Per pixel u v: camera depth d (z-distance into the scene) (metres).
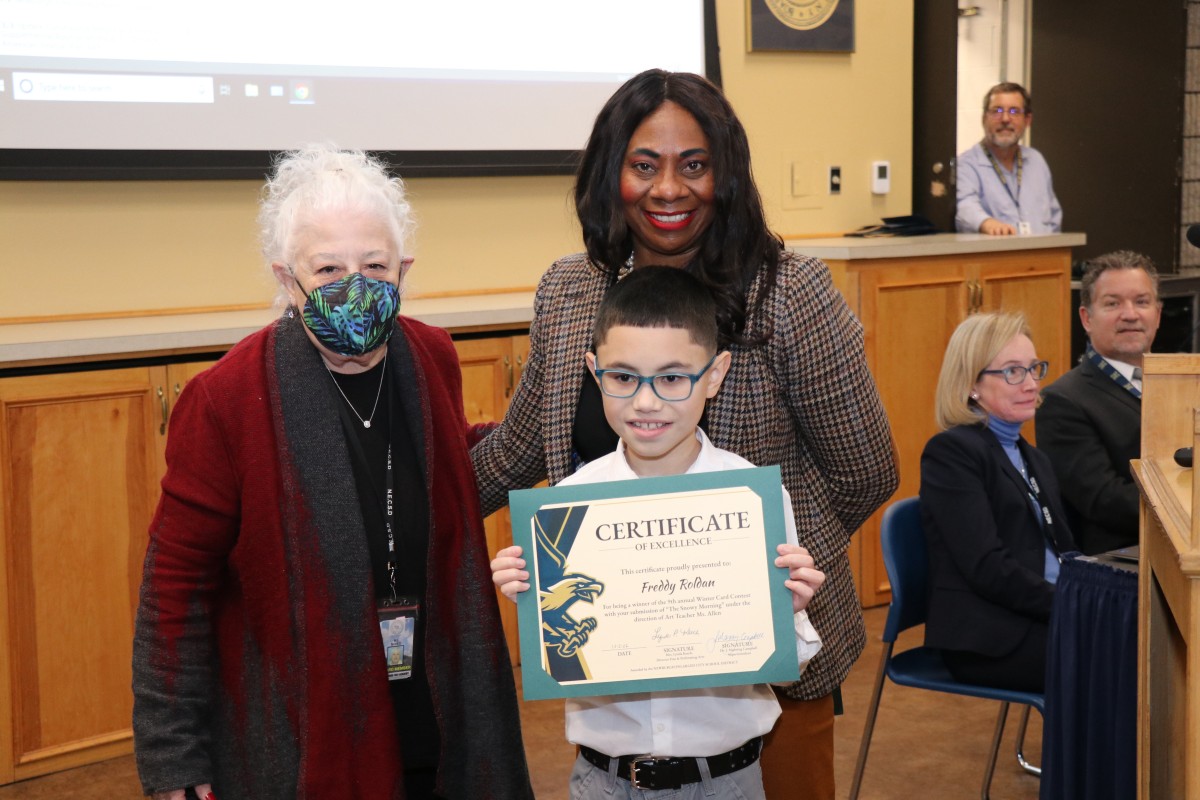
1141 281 2.96
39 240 3.26
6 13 3.12
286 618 1.48
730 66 4.41
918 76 4.85
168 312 3.47
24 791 2.92
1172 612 1.58
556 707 3.46
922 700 3.48
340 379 1.57
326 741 1.48
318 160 1.53
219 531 1.49
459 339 3.47
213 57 3.41
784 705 1.72
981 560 2.47
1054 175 6.86
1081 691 2.08
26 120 3.17
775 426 1.65
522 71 3.91
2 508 2.85
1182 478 1.63
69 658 3.00
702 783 1.56
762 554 1.46
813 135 4.65
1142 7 6.38
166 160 3.36
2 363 2.80
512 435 1.84
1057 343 4.44
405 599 1.59
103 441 2.98
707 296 1.53
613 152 1.61
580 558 1.47
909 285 4.05
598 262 1.71
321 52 3.58
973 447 2.57
